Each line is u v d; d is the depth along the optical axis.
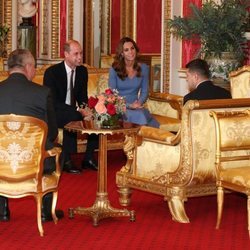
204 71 7.72
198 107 7.09
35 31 14.06
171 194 7.31
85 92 9.73
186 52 11.34
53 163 7.00
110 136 9.82
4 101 6.85
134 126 7.24
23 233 6.88
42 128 6.56
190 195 7.33
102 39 16.16
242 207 7.99
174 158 7.37
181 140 7.23
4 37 14.05
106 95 7.16
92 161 9.70
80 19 14.00
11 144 6.57
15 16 14.62
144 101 9.86
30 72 7.04
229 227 7.18
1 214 7.29
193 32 9.93
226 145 7.05
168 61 11.70
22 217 7.44
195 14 9.88
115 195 8.45
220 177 7.07
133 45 9.72
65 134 9.41
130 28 15.95
